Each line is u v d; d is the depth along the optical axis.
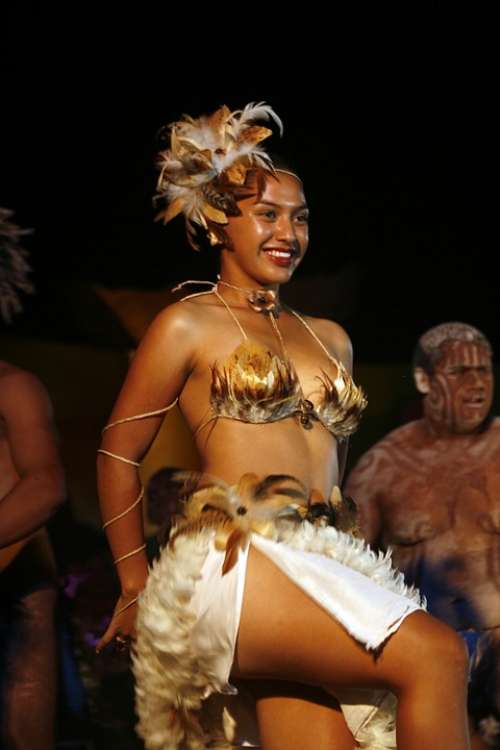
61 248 14.31
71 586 7.96
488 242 14.86
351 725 4.81
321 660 4.59
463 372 8.01
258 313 5.28
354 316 14.62
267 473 4.95
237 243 5.28
